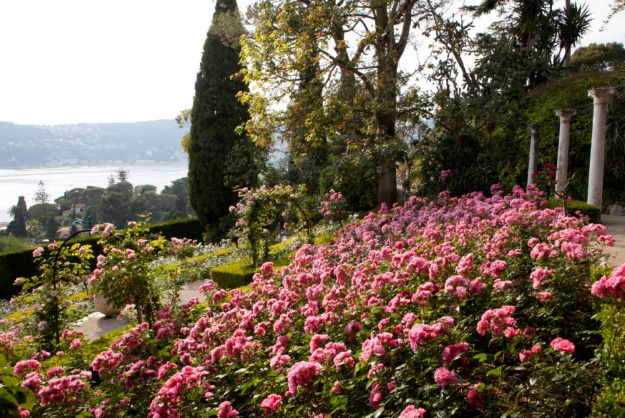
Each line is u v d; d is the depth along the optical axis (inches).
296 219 479.2
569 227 172.4
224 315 144.7
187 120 770.2
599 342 113.7
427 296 116.4
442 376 80.5
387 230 266.4
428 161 457.7
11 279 426.0
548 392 84.0
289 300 149.8
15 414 60.6
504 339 108.3
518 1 571.2
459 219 259.3
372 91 471.5
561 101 437.4
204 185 627.8
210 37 619.2
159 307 211.0
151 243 218.4
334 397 91.0
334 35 515.2
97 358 125.6
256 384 106.2
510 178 448.5
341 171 442.6
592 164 313.9
